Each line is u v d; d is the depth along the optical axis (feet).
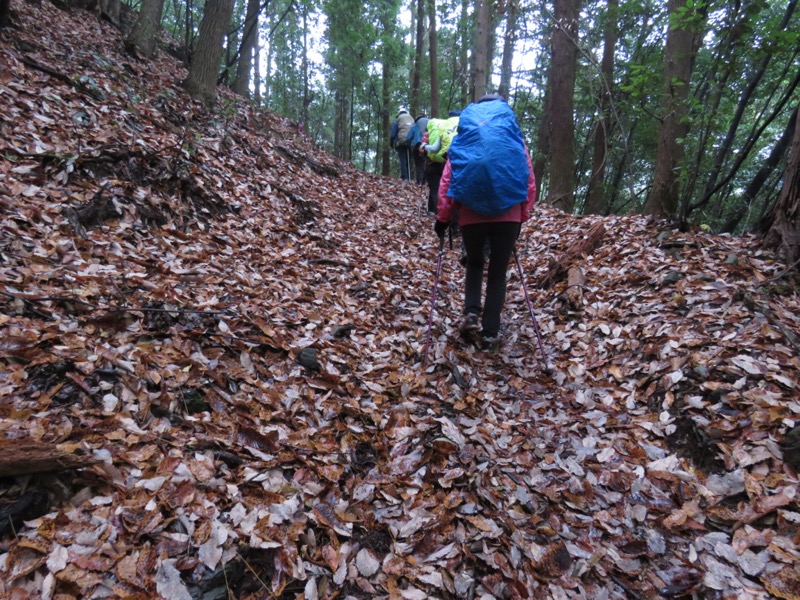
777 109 16.11
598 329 11.69
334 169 30.68
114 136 15.12
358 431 8.13
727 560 5.94
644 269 13.25
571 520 6.88
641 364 9.90
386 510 6.64
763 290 10.78
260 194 18.49
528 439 8.58
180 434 6.64
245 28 41.14
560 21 26.35
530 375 10.73
